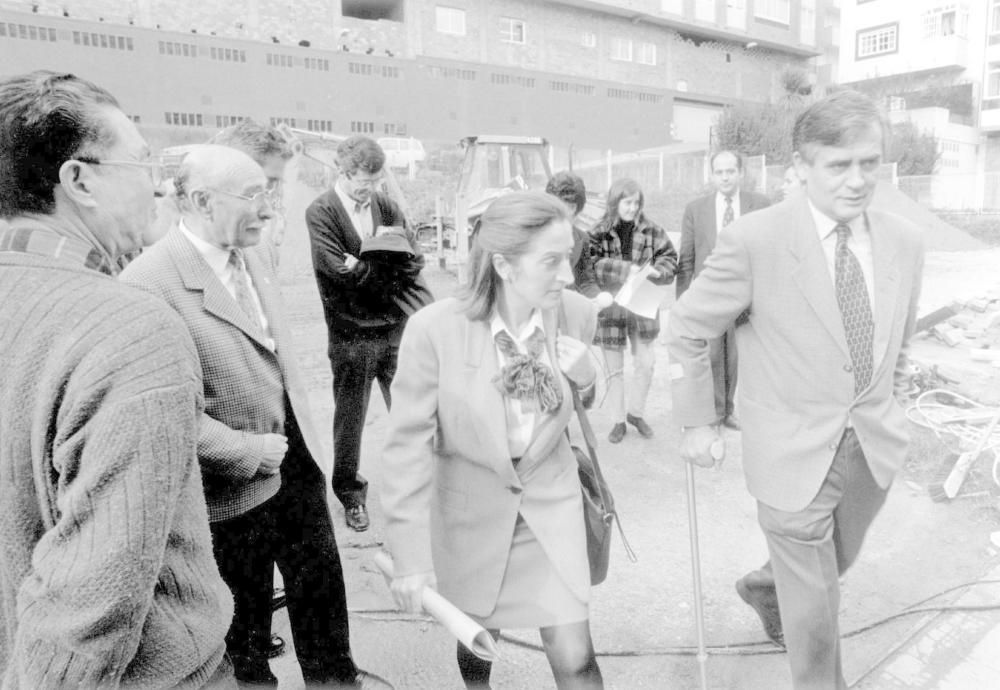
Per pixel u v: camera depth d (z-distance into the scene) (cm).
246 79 1672
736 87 2822
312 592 197
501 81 2186
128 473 84
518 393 162
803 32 2875
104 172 100
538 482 172
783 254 180
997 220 1192
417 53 2042
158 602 95
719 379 396
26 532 91
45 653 83
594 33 2464
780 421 185
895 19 1877
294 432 195
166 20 1606
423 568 162
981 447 332
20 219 97
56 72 101
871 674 220
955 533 305
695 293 195
